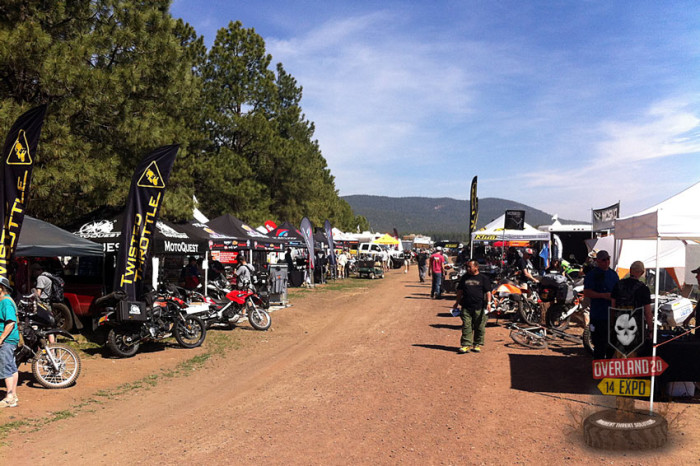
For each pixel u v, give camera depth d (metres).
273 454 5.16
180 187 17.31
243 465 4.90
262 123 30.92
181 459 5.07
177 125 16.38
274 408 6.78
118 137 13.77
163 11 15.58
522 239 22.11
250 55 32.59
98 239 11.78
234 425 6.11
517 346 10.71
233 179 28.28
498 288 13.47
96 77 11.91
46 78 11.14
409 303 19.28
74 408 6.78
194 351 10.67
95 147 13.20
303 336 12.62
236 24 32.59
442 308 17.55
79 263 12.90
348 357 9.98
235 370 9.13
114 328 9.84
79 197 14.45
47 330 7.82
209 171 26.05
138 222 10.40
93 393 7.51
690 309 9.15
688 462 4.82
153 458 5.11
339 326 14.11
